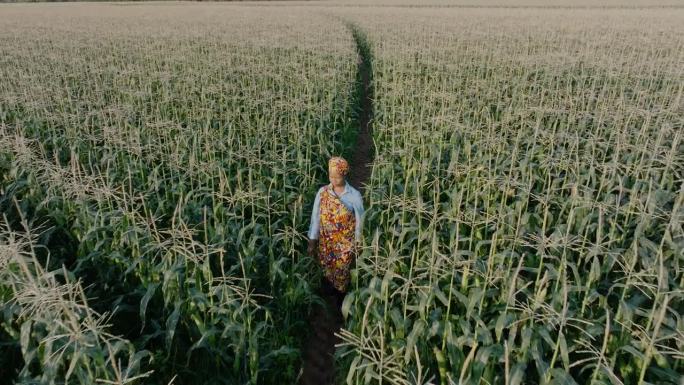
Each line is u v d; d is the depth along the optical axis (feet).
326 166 29.48
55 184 19.07
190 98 37.99
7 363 14.12
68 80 46.11
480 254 18.16
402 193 22.90
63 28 90.22
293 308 17.72
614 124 27.76
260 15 127.44
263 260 18.42
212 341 13.84
